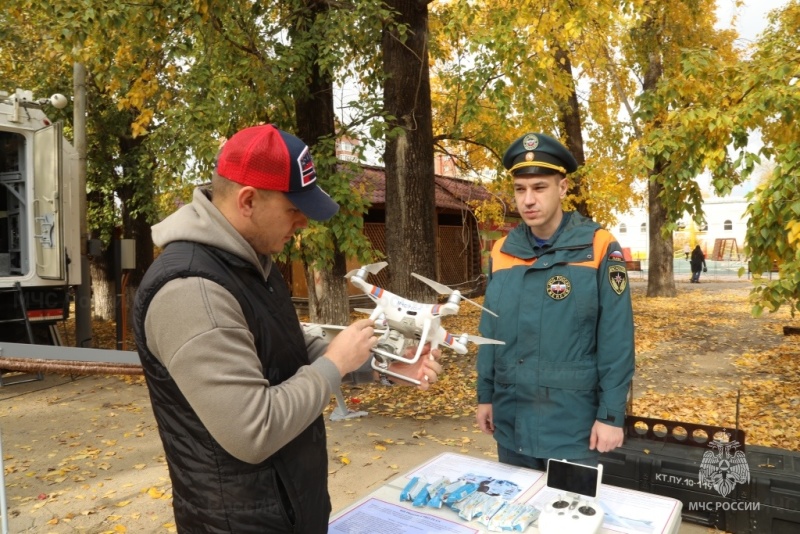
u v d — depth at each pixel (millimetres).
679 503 1754
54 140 6895
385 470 4324
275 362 1286
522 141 2256
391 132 6410
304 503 1311
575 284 2154
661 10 11000
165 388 1215
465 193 17109
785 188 3902
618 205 13422
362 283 1564
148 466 4516
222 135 6945
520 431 2221
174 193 7625
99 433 5340
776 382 6691
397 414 5777
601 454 3354
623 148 13109
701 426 3307
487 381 2396
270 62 6355
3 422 5688
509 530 1580
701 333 10305
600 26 9742
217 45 6621
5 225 7684
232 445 1114
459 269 17938
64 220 7418
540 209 2211
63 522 3586
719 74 4945
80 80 8203
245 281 1271
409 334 1531
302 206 1267
